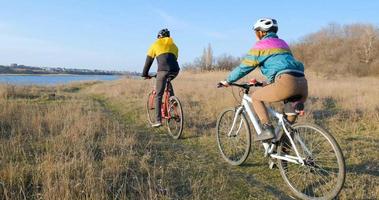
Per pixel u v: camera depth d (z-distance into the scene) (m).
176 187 4.28
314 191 4.14
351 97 12.47
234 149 5.47
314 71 55.41
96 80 26.39
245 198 4.10
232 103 9.60
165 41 7.26
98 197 3.69
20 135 5.75
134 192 4.03
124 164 4.72
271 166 5.00
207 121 8.05
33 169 4.35
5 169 4.17
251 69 4.63
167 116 7.14
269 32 4.56
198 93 13.38
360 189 4.18
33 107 8.77
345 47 58.62
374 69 51.19
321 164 4.12
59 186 3.81
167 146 6.11
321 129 4.03
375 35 55.75
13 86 13.65
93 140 5.91
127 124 8.06
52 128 6.39
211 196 4.06
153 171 4.63
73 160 4.49
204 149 6.07
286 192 4.32
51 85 20.66
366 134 6.98
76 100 12.05
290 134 4.29
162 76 7.17
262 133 4.60
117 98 13.15
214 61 58.94
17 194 3.76
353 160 5.25
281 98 4.33
